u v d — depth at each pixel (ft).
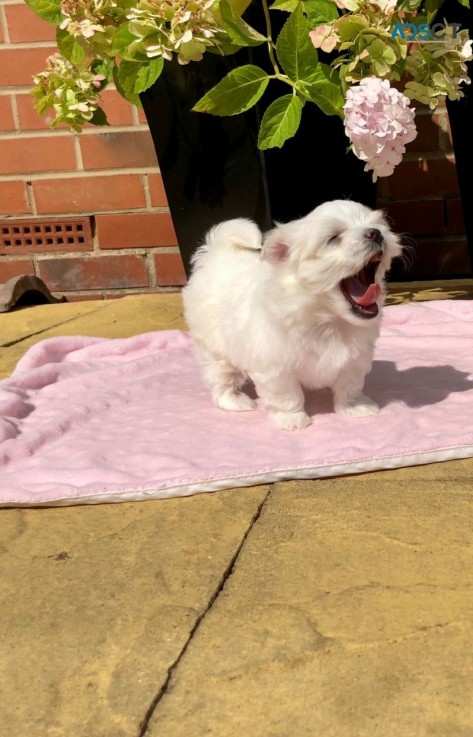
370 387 5.10
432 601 3.07
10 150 7.08
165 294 7.03
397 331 5.79
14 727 2.64
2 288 6.93
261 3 5.71
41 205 7.17
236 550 3.60
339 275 4.25
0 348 6.15
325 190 6.05
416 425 4.68
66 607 3.29
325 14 5.38
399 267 7.04
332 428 4.74
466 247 6.95
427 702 2.56
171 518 3.98
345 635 2.92
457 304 5.99
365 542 3.55
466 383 5.06
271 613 3.10
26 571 3.61
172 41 5.29
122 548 3.73
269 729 2.52
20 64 6.91
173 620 3.12
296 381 4.76
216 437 4.76
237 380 5.09
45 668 2.92
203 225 6.17
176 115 5.94
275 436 4.73
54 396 5.37
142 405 5.15
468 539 3.49
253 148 5.94
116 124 6.97
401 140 5.22
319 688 2.67
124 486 4.20
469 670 2.69
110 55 5.53
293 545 3.59
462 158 6.12
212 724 2.57
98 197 7.13
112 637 3.06
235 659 2.85
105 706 2.69
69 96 5.84
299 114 5.29
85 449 4.75
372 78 5.20
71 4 5.45
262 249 4.50
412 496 3.93
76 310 6.82
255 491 4.17
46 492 4.25
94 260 7.24
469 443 4.32
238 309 4.76
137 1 5.46
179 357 5.70
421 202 6.90
